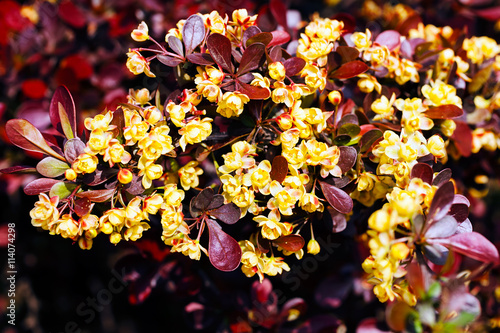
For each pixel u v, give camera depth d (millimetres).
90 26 554
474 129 436
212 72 365
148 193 378
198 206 372
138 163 366
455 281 362
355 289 474
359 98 419
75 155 367
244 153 368
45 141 374
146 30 377
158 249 440
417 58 420
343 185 377
